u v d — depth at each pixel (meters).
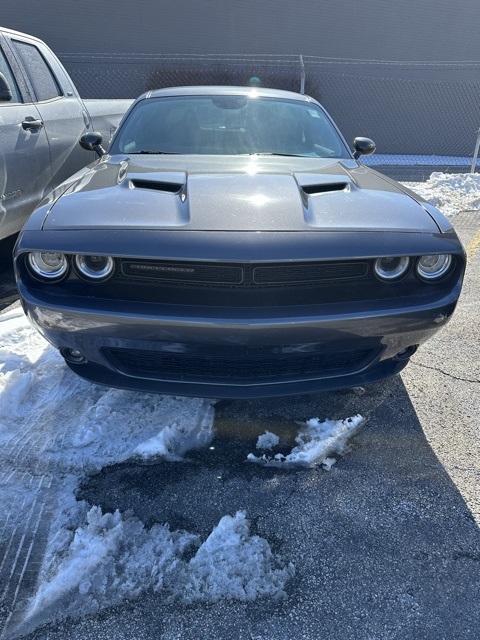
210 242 1.69
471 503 1.87
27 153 3.59
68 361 2.07
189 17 17.36
